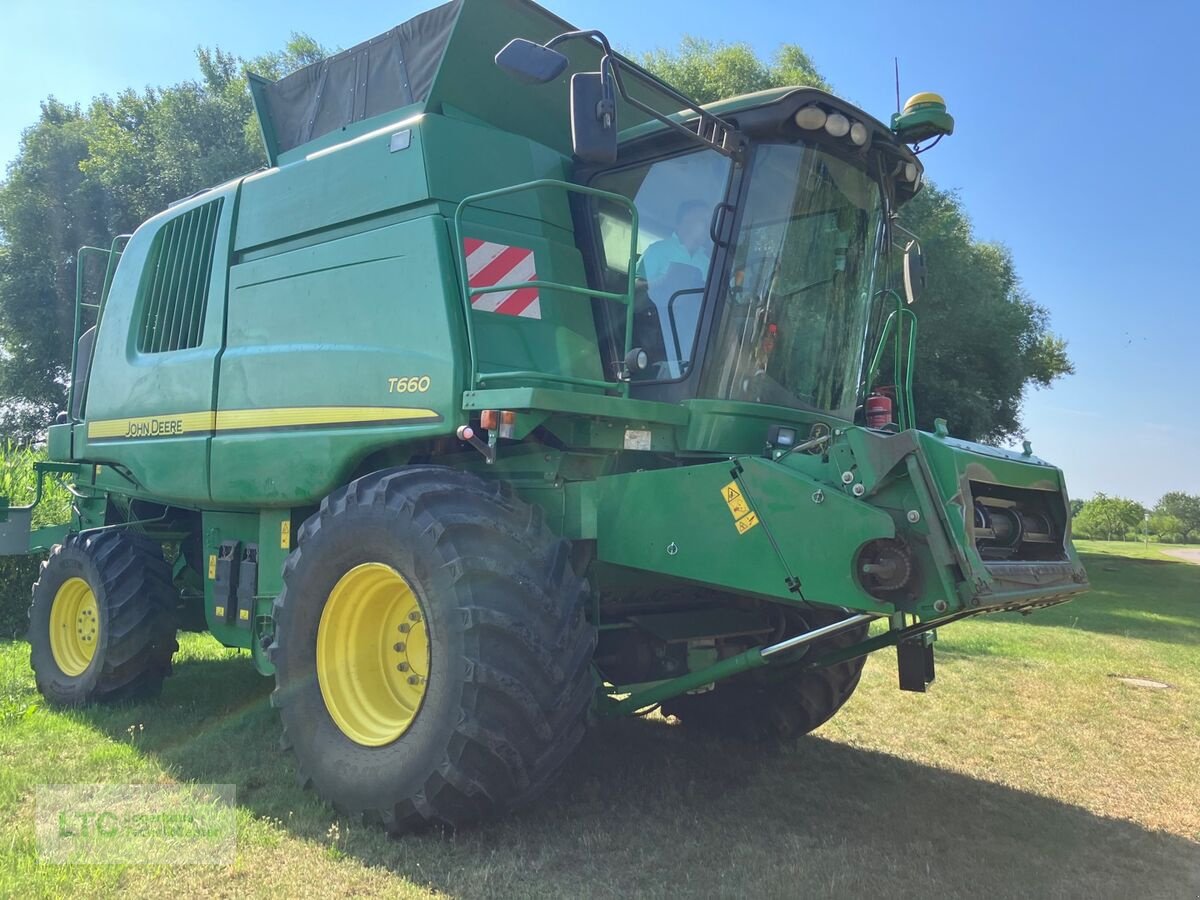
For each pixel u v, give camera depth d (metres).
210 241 5.27
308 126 5.16
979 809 4.25
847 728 5.78
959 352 18.86
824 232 4.36
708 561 3.44
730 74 20.55
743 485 3.37
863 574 3.12
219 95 24.19
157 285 5.70
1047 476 3.86
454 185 4.14
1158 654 9.55
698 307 4.10
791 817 3.96
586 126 3.44
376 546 3.53
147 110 24.92
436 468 3.73
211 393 4.93
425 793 3.21
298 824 3.50
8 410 25.28
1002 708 6.55
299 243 4.66
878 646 4.20
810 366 4.45
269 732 4.88
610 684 4.07
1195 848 3.87
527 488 3.96
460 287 3.89
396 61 4.66
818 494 3.20
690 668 4.24
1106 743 5.67
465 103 4.50
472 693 3.14
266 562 4.70
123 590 5.42
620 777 4.38
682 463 4.10
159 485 5.26
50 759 4.34
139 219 23.19
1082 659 9.01
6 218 23.69
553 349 4.16
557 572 3.46
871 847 3.61
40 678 5.78
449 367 3.75
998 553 3.53
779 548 3.27
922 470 3.08
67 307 24.03
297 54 25.69
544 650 3.26
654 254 4.30
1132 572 25.41
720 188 4.10
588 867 3.21
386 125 4.56
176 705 5.50
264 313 4.74
